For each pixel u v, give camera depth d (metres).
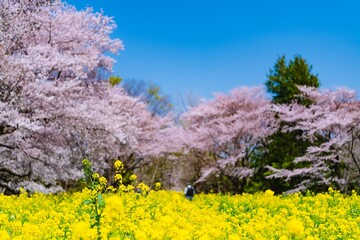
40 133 17.59
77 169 18.66
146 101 36.91
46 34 19.92
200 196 15.10
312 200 12.65
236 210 10.85
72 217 7.91
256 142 28.86
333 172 24.48
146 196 11.15
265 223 7.58
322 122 24.56
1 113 15.80
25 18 18.58
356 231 7.54
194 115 31.95
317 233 7.77
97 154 19.91
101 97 21.81
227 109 31.59
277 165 27.20
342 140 23.45
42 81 17.11
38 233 6.30
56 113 17.23
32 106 17.12
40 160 18.25
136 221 7.77
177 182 32.47
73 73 19.58
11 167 18.80
